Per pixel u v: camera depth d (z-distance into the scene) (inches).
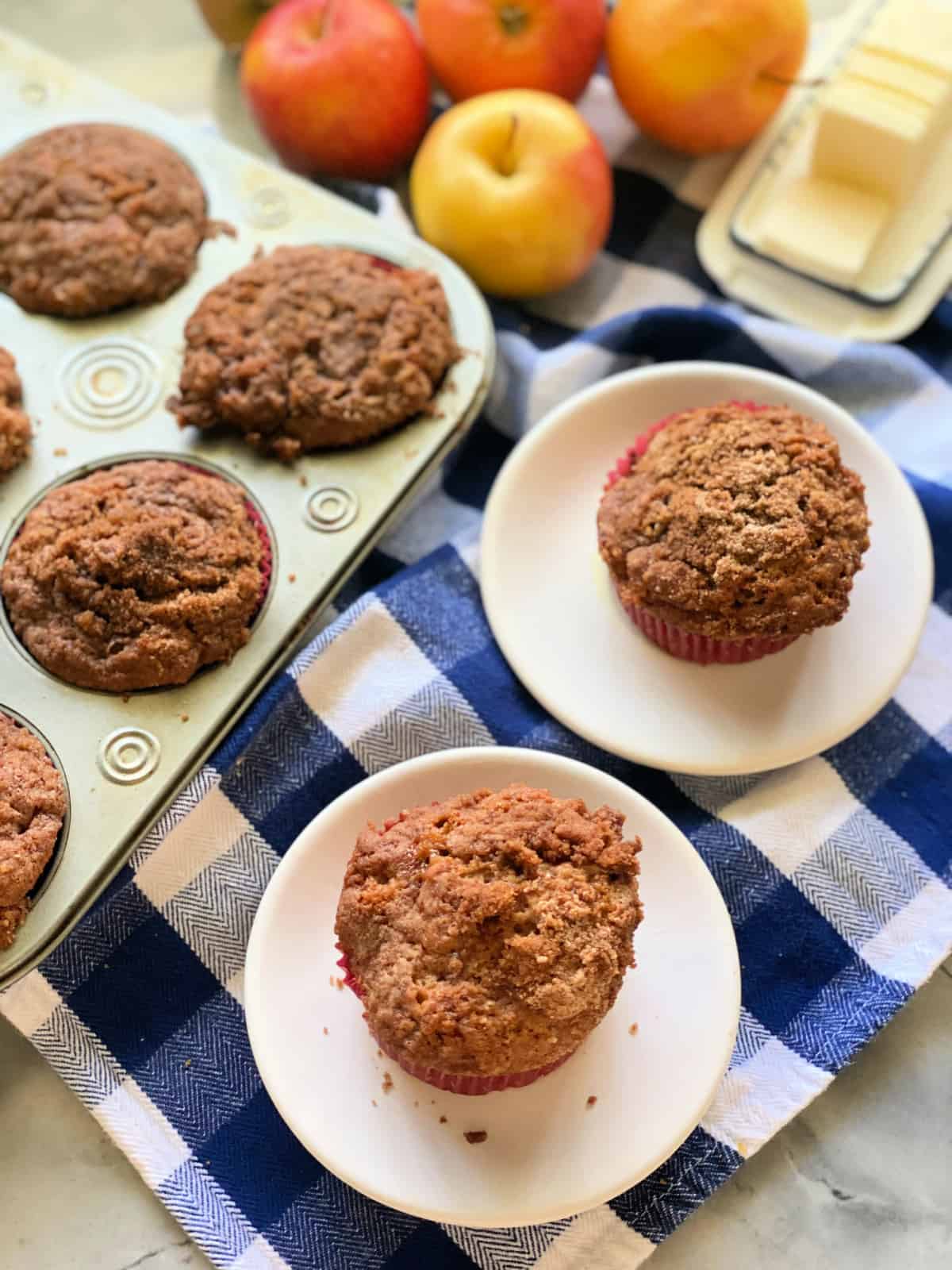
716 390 14.8
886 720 14.1
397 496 14.1
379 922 11.5
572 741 13.9
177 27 18.9
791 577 12.8
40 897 12.2
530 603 14.4
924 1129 12.9
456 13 16.1
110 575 13.0
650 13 15.6
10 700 13.0
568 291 17.0
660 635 13.9
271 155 18.0
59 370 14.8
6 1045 13.5
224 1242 12.2
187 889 13.3
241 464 14.3
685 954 12.4
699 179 17.4
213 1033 13.0
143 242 15.1
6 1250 12.7
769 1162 12.8
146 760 12.8
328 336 14.2
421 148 16.1
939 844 13.6
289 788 13.7
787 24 15.4
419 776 12.7
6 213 15.3
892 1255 12.4
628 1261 12.1
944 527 14.8
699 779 13.9
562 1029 11.0
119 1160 13.0
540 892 11.3
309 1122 11.7
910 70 15.4
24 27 19.0
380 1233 12.3
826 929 13.3
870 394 15.8
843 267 15.9
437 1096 12.0
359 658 14.1
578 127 15.6
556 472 14.9
